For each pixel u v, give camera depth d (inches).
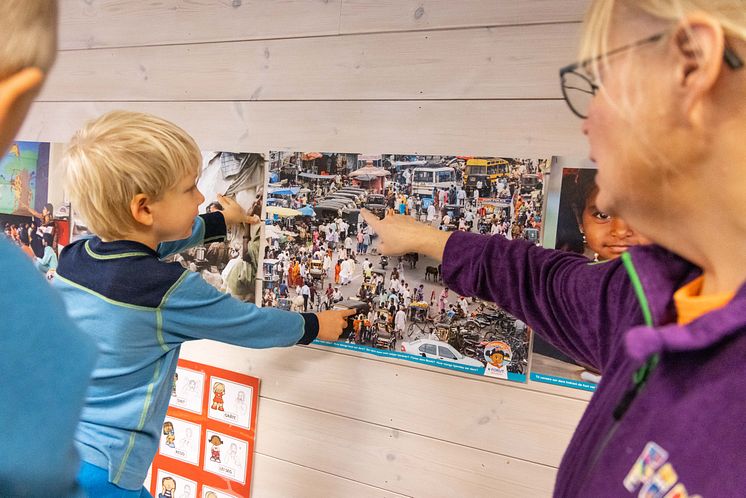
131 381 36.8
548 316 27.9
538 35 35.2
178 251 42.4
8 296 15.6
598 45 15.4
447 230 38.2
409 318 39.6
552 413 36.1
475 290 31.9
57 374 16.3
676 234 15.4
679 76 13.2
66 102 51.3
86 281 35.9
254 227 44.4
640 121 14.0
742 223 13.6
